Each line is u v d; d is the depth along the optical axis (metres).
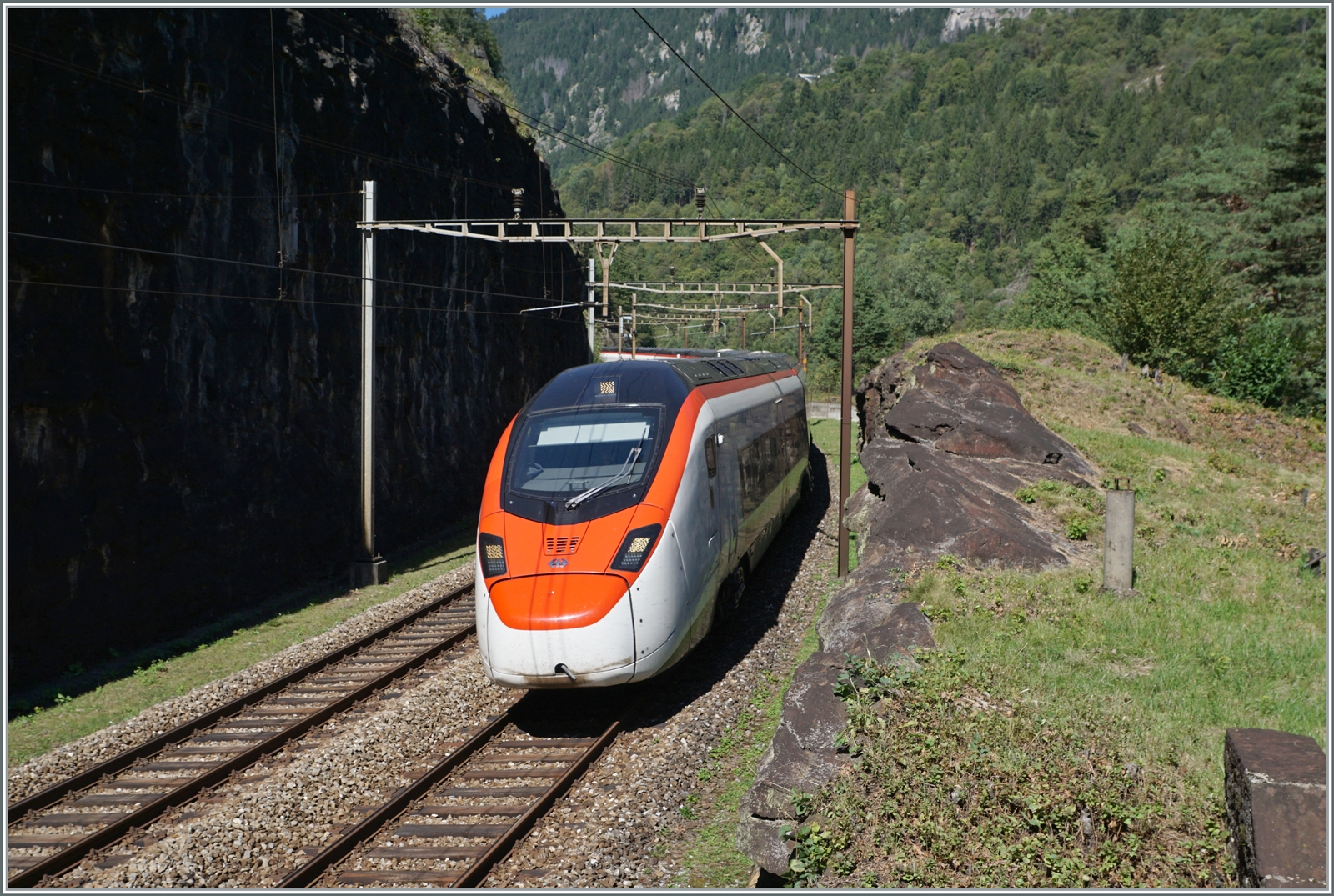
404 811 7.98
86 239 14.09
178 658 14.03
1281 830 5.07
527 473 10.76
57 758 9.66
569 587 9.55
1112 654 8.66
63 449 13.59
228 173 17.39
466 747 9.11
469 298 28.61
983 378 18.98
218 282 17.11
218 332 17.08
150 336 15.34
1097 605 9.83
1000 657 8.45
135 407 14.96
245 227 17.89
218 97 17.12
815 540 18.45
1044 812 6.17
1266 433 24.47
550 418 11.40
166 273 15.77
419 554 22.19
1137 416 22.73
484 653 9.83
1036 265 70.81
